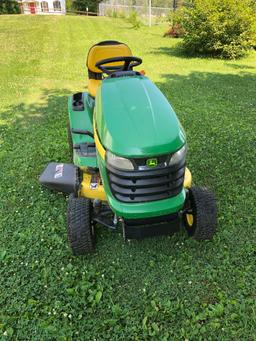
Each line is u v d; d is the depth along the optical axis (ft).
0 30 61.41
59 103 23.49
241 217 11.96
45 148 16.88
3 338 8.38
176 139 8.29
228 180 14.03
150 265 10.14
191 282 9.61
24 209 12.80
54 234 11.39
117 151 8.14
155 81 28.04
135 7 90.33
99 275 9.93
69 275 9.91
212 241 10.84
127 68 11.72
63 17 86.43
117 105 8.95
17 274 10.05
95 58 14.58
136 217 8.65
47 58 38.06
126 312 8.89
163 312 8.86
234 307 8.86
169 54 39.63
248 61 35.65
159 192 8.59
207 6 36.35
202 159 15.53
